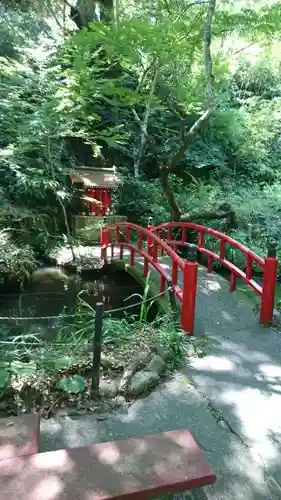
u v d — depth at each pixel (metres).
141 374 2.98
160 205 9.72
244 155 11.53
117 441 2.02
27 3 9.33
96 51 7.13
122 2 8.38
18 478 1.74
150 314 5.23
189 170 11.33
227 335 3.93
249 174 11.76
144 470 1.82
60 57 7.47
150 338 3.54
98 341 2.69
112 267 7.14
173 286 4.24
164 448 1.98
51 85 7.02
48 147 7.32
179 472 1.82
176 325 3.92
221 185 11.02
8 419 2.26
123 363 3.12
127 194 9.82
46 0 9.33
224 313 4.47
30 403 2.66
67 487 1.70
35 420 2.26
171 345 3.50
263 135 11.27
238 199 9.78
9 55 7.93
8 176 7.82
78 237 8.39
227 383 3.05
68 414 2.61
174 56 6.31
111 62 8.34
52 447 2.29
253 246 8.19
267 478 2.13
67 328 4.87
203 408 2.72
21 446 2.02
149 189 9.88
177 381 3.06
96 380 2.74
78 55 6.65
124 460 1.88
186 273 3.75
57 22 9.36
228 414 2.67
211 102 5.92
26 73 7.11
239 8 6.20
